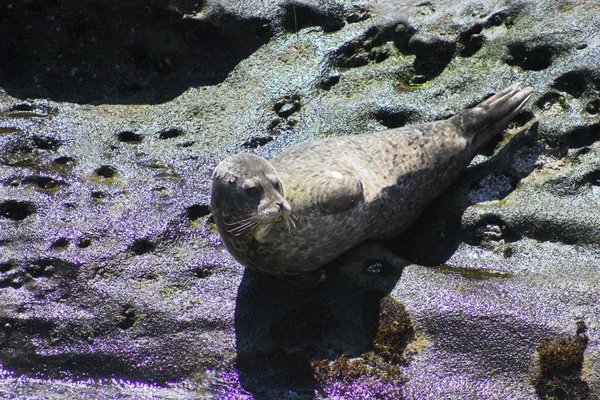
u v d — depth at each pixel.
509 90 14.33
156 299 12.75
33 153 15.56
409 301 12.10
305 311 12.27
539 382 11.25
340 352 11.80
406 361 11.65
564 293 11.97
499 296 12.02
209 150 15.43
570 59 15.07
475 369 11.47
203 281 13.01
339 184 11.90
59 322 12.65
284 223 11.81
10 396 11.98
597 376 11.11
